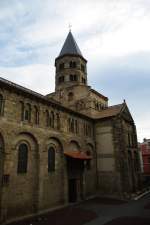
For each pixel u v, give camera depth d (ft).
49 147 86.99
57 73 152.05
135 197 107.14
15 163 69.56
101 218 67.26
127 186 111.55
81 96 139.23
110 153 118.42
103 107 149.89
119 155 114.73
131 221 62.39
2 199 61.67
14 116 71.97
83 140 112.57
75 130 107.45
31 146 77.87
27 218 68.03
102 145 122.83
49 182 82.79
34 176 76.84
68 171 95.35
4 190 62.75
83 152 110.42
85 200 100.78
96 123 128.67
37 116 82.74
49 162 85.35
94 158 121.29
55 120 92.48
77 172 102.53
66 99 144.05
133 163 131.34
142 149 228.43
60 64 151.64
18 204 68.03
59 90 148.36
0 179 63.87
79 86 141.90
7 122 68.69
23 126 74.59
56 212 76.48
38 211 73.56
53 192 84.12
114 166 114.93
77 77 146.20
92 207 84.84
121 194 108.58
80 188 103.24
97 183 118.32
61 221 64.34
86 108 134.31
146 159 223.30
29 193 73.31
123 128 126.31
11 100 72.08
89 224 60.59
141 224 58.75
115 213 73.77
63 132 96.17
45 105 87.81
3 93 69.62
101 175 118.83
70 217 69.10
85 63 157.17
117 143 117.19
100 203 93.25
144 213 72.38
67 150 96.94
